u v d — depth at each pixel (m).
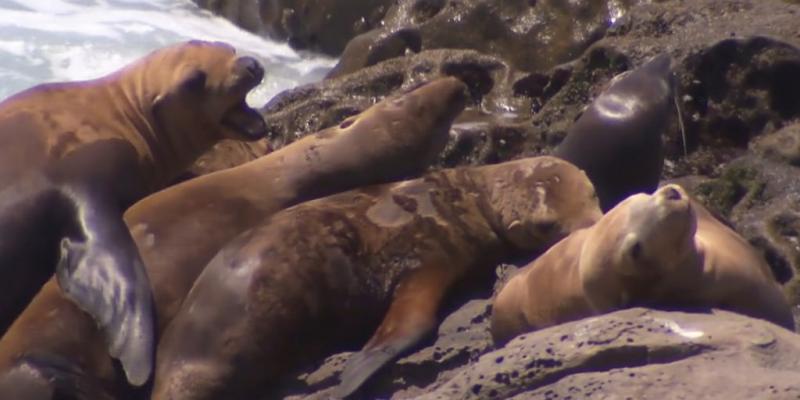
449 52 24.77
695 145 21.58
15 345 15.13
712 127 21.58
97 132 17.28
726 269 13.20
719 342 12.06
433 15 28.81
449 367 14.59
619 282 12.91
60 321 15.27
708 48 21.59
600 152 18.73
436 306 15.57
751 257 14.08
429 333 15.09
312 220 15.73
